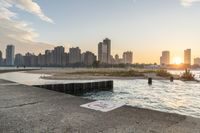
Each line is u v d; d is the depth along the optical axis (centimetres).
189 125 440
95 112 557
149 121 470
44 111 575
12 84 1429
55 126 439
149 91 3222
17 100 750
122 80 5459
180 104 2008
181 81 5472
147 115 523
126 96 2653
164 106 1894
